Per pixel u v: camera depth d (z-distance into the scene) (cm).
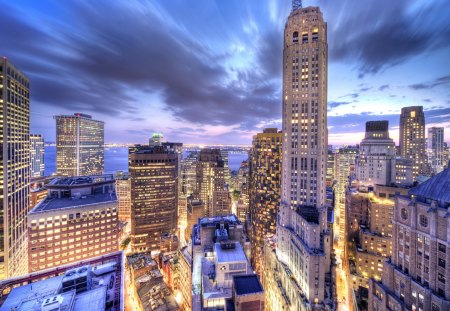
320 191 13225
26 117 16862
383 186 15550
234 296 7488
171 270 17400
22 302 5494
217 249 9800
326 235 11294
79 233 14488
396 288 7650
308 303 9725
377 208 14925
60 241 13938
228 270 8694
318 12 13538
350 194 17825
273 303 13650
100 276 7031
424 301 6525
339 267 19088
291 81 14075
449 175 6719
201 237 12744
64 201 15588
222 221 13412
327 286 10725
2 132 13488
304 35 13775
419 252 6988
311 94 13562
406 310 7044
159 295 13438
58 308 5141
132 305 15038
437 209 6412
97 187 17775
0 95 13525
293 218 12838
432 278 6500
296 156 13838
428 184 7088
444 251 6222
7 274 13475
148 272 15388
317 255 9856
